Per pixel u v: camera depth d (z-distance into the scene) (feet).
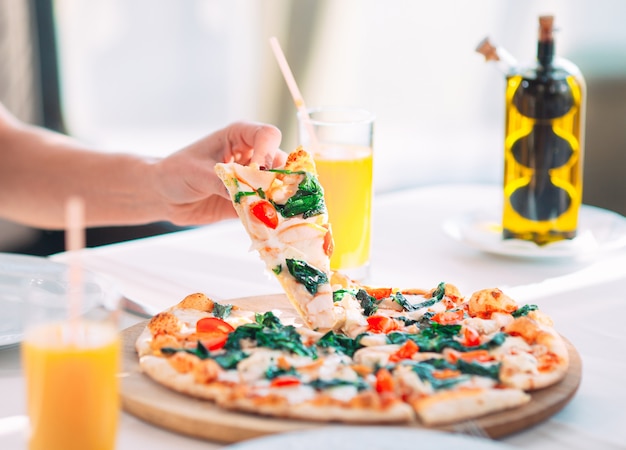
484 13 8.88
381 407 2.61
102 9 8.88
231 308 3.32
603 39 7.77
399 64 9.20
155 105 9.30
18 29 8.13
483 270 3.93
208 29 9.10
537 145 3.98
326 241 3.39
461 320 3.23
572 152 4.00
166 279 3.84
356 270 3.76
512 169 4.04
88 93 8.93
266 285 3.80
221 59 9.16
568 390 2.83
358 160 3.69
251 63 9.04
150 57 9.18
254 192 3.38
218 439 2.64
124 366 2.95
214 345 2.97
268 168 3.57
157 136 9.33
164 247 4.24
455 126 9.33
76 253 2.34
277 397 2.65
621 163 7.88
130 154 4.25
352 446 2.40
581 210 4.49
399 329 3.19
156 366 2.85
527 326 3.07
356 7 8.93
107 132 9.22
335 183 3.69
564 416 2.81
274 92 9.00
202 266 4.00
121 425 2.74
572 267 3.97
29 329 2.42
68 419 2.40
